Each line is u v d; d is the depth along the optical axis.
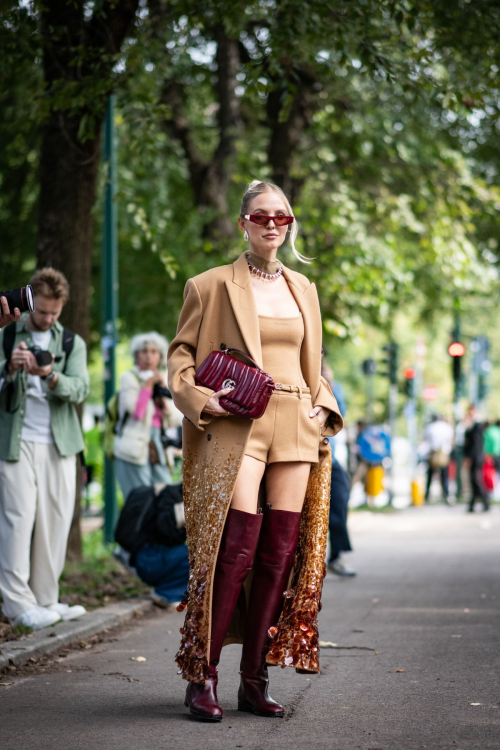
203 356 5.91
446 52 14.17
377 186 23.84
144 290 24.53
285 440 5.85
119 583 11.79
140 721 5.84
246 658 5.99
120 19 11.88
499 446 33.47
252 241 6.00
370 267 22.22
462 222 23.73
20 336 8.84
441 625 9.59
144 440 12.01
